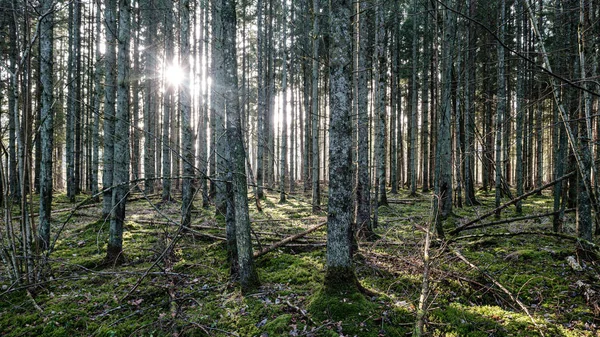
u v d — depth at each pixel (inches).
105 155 375.9
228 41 216.5
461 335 165.8
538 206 554.6
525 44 588.1
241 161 217.8
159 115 943.0
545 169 1028.5
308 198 706.8
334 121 186.1
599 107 194.9
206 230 365.7
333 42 183.2
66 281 243.9
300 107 1125.1
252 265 219.3
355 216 358.9
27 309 206.8
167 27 556.4
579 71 238.1
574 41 257.9
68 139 661.9
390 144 909.2
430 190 842.8
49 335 180.7
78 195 762.8
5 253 227.1
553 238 314.3
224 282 235.8
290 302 197.0
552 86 181.9
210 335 170.9
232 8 218.1
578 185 250.1
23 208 220.1
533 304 197.5
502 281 221.1
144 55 723.4
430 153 907.4
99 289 230.4
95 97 666.8
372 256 268.8
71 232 379.2
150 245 320.2
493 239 309.6
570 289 205.8
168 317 188.9
